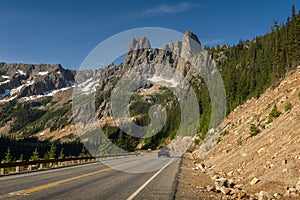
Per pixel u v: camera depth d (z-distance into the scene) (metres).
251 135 26.89
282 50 56.38
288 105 25.55
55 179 16.00
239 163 20.17
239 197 10.88
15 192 10.75
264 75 69.62
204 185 14.77
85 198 9.73
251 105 53.72
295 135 16.02
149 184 14.19
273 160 15.02
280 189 11.39
